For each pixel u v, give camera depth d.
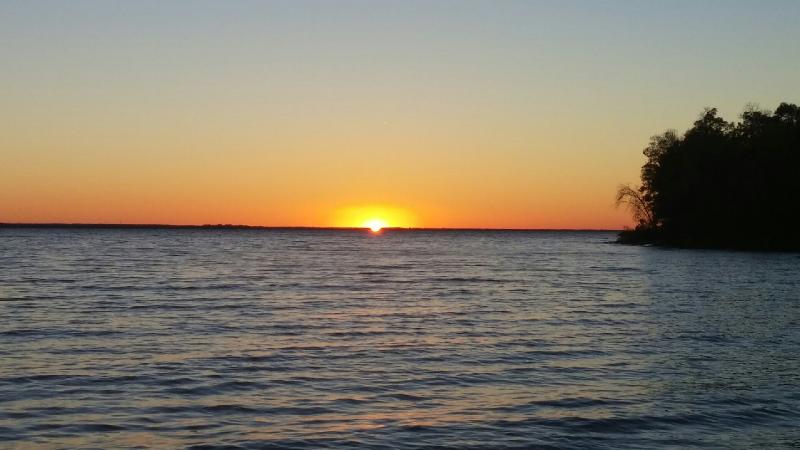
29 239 190.12
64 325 31.34
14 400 18.36
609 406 18.36
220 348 25.88
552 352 25.61
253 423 16.69
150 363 23.03
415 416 17.34
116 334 28.92
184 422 16.72
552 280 60.47
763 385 20.64
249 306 39.34
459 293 48.47
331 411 17.75
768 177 110.81
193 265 78.44
